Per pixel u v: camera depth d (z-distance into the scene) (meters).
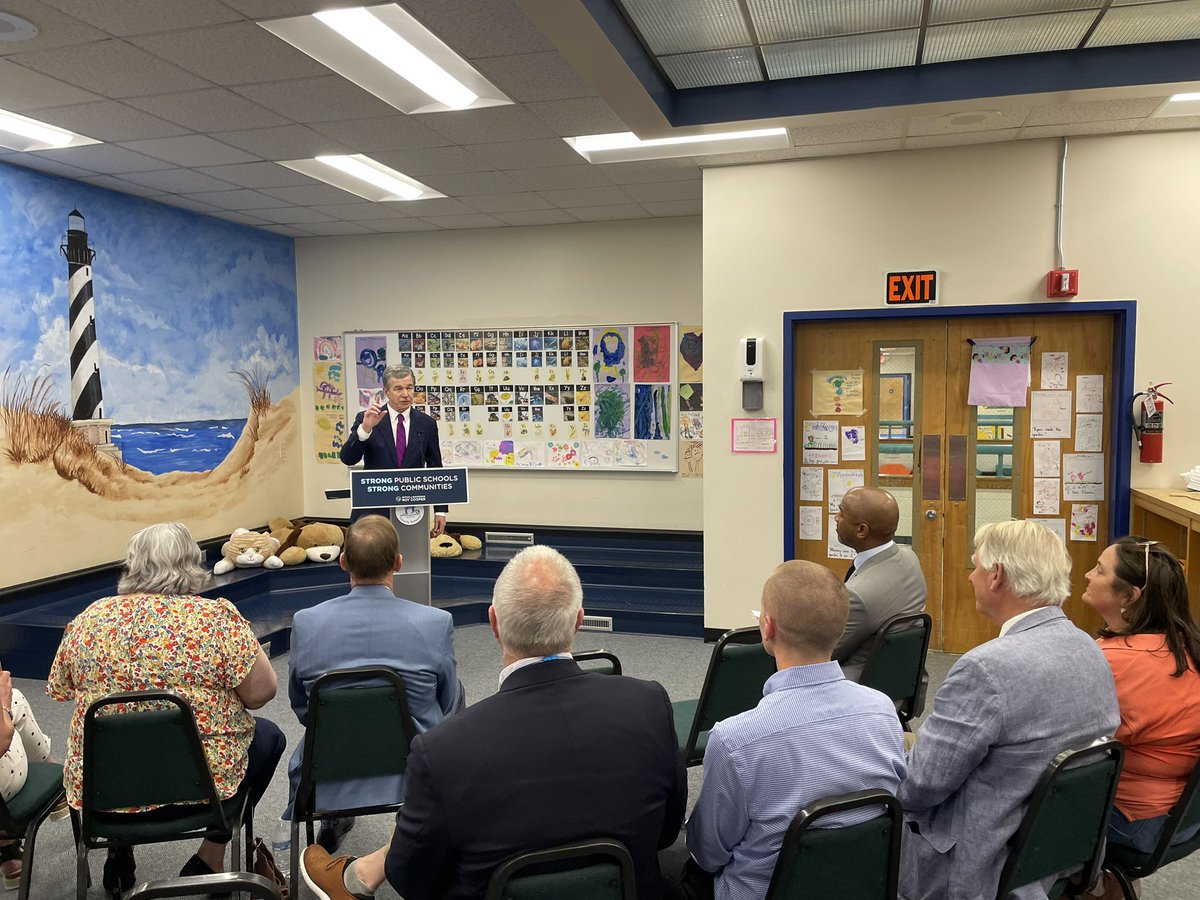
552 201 5.51
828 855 1.35
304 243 6.78
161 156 4.41
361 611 2.21
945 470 4.56
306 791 2.13
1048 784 1.51
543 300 6.34
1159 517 4.09
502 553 6.20
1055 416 4.40
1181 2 2.91
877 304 4.45
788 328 4.59
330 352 6.79
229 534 6.12
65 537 4.87
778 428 4.67
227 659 2.07
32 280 4.64
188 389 5.73
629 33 3.09
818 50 3.36
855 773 1.41
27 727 2.38
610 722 1.33
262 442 6.44
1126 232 4.12
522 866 1.20
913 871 1.71
